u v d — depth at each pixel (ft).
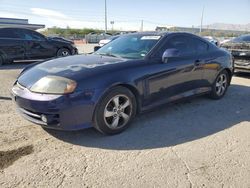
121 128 13.32
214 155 11.41
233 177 9.86
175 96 15.87
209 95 19.43
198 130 14.01
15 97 12.56
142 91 13.84
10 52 34.42
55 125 11.65
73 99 11.52
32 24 154.51
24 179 9.46
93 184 9.28
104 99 12.33
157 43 15.12
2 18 149.18
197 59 16.98
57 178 9.55
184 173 10.02
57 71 12.35
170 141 12.64
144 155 11.28
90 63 13.38
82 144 12.10
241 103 19.06
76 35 170.71
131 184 9.32
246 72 29.78
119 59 14.15
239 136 13.41
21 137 12.60
